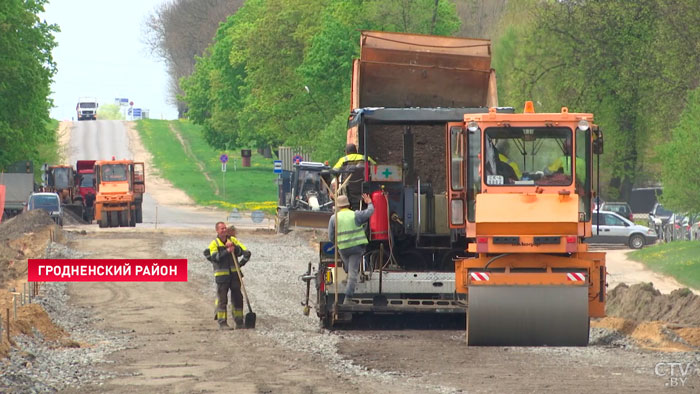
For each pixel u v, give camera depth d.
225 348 61.59
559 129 64.50
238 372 51.69
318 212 176.75
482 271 63.50
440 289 70.56
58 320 81.12
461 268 64.69
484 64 94.25
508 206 63.16
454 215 66.38
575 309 62.41
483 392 45.25
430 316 78.12
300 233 177.62
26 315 72.88
